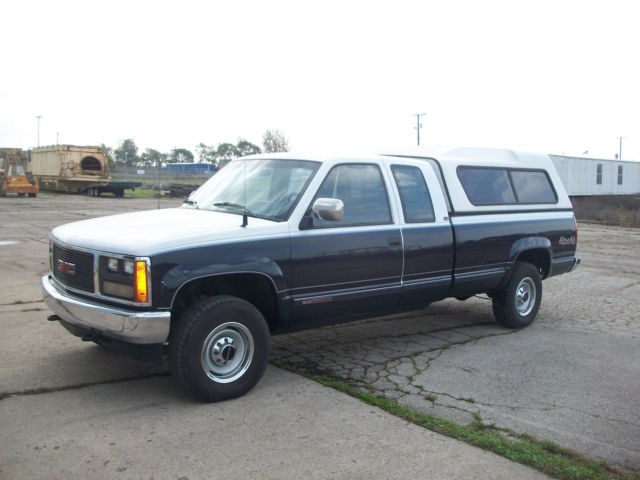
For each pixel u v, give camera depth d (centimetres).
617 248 1680
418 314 787
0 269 975
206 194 583
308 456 366
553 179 771
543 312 816
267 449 374
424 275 589
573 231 775
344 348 612
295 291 492
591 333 699
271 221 491
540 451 381
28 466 345
